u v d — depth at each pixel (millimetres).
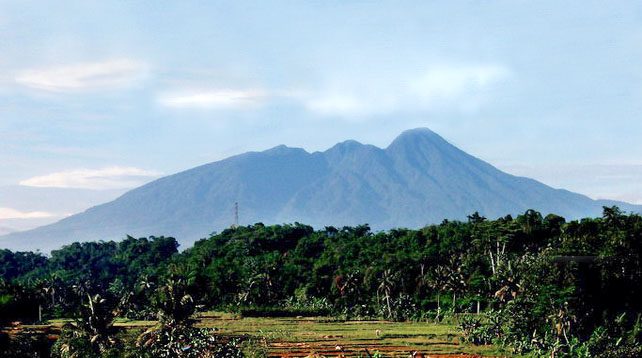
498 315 102562
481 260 157500
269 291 163375
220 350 77562
